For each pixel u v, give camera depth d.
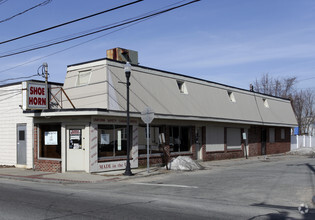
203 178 15.66
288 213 8.40
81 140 17.33
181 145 22.97
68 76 18.89
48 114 17.16
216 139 26.23
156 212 8.38
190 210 8.64
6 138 21.11
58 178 15.30
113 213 8.25
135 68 19.20
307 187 12.70
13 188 12.57
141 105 18.58
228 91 27.62
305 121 57.50
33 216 7.88
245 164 23.48
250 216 8.03
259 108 31.39
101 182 14.59
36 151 18.89
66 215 8.01
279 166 21.83
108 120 17.59
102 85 17.11
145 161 19.80
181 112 21.16
